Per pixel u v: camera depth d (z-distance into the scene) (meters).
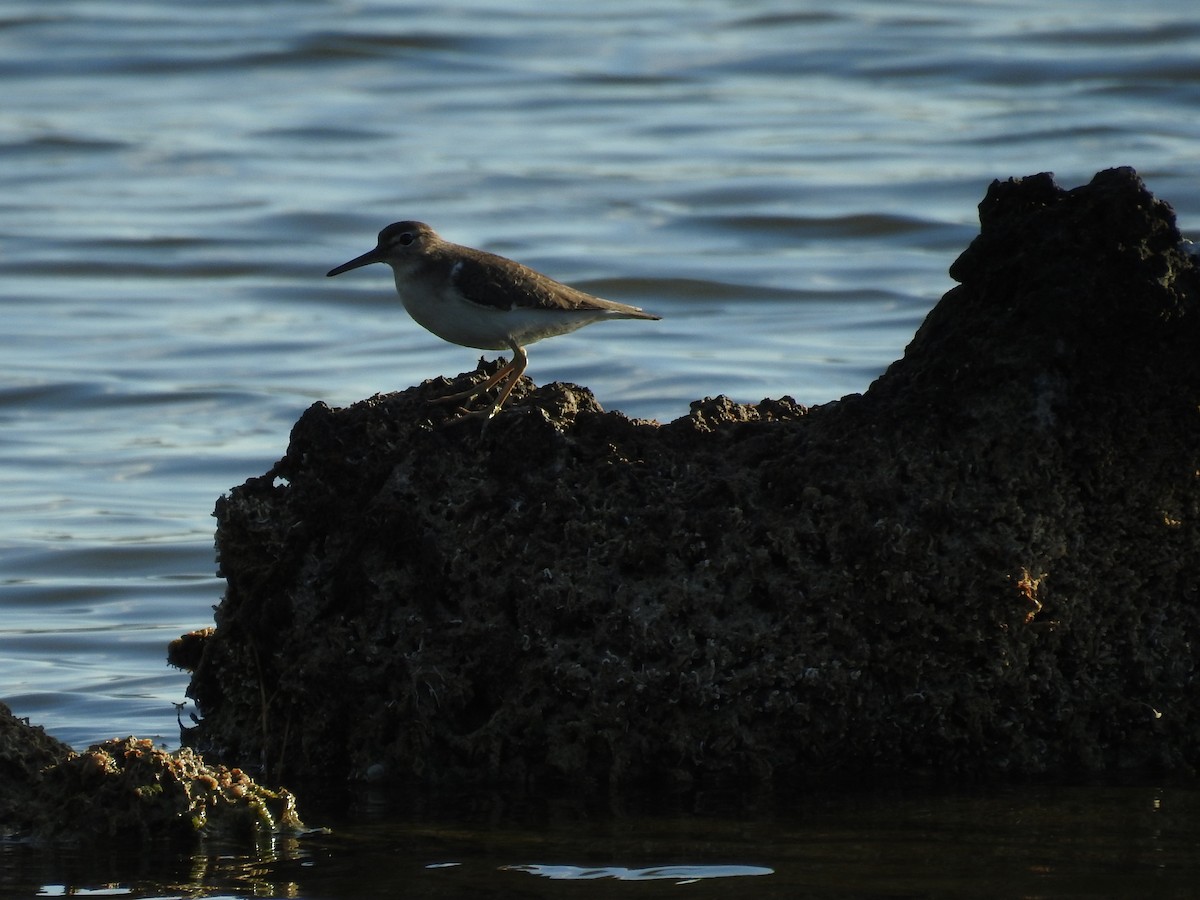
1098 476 11.83
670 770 11.80
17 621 17.58
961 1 50.62
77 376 26.02
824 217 32.94
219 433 23.91
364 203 34.94
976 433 11.77
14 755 11.20
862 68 43.75
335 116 41.38
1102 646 11.98
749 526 11.80
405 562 12.22
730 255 31.39
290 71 44.84
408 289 14.10
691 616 11.77
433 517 12.17
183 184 36.53
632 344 26.75
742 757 11.81
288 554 12.49
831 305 28.95
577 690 11.81
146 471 22.47
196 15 48.69
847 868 9.98
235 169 37.66
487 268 13.86
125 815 10.78
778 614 11.73
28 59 44.81
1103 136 36.81
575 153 38.12
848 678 11.70
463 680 12.02
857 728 11.80
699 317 28.42
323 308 30.19
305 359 27.09
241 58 45.06
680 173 36.41
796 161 36.75
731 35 47.72
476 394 12.66
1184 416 11.84
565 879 9.88
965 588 11.60
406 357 27.09
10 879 10.06
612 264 30.53
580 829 10.86
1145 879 9.75
